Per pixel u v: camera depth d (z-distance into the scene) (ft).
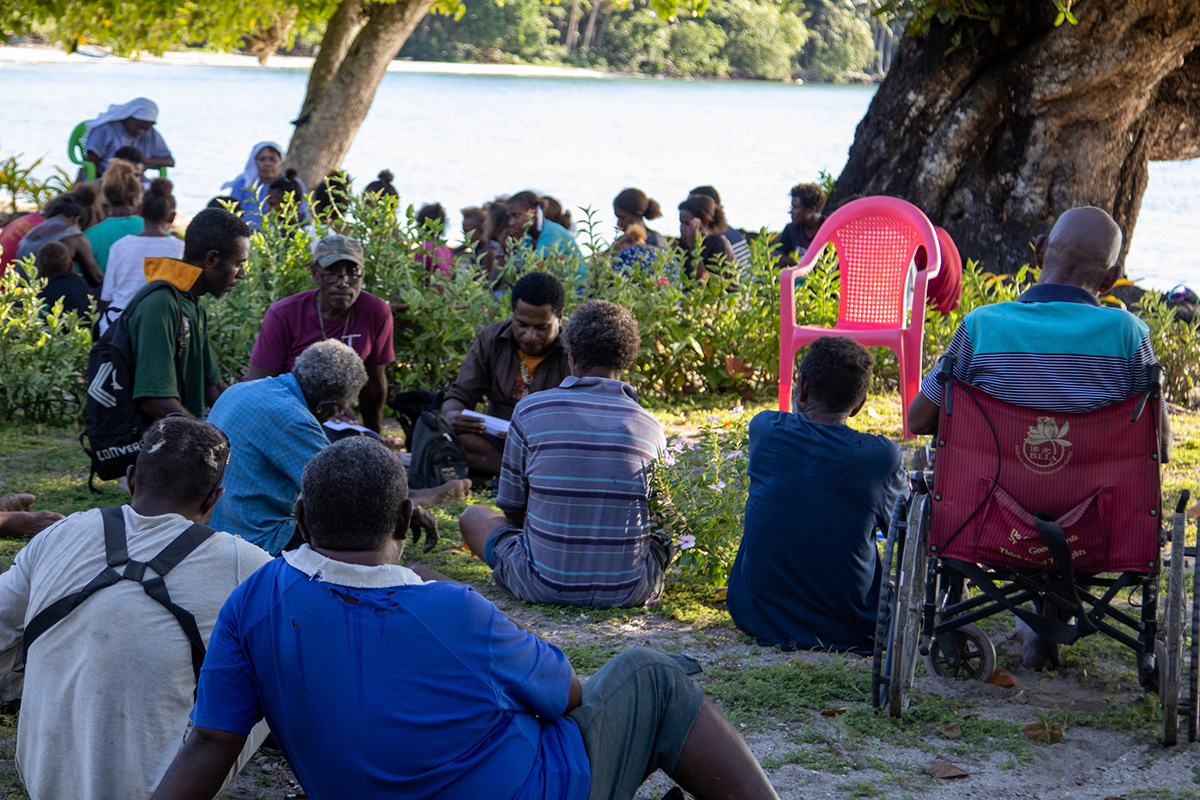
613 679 8.51
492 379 20.79
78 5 51.29
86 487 20.03
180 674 9.08
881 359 29.43
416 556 17.39
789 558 14.12
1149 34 32.32
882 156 35.76
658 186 91.61
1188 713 11.57
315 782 7.48
